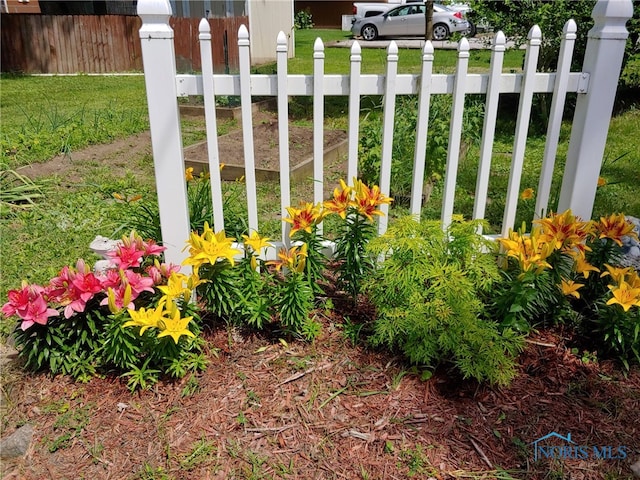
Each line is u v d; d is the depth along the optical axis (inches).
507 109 309.1
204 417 78.4
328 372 87.1
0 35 497.0
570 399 81.9
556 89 97.5
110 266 113.4
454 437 74.8
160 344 82.0
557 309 96.6
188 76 92.8
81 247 137.9
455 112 98.5
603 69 95.9
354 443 74.0
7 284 119.4
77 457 72.6
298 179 195.0
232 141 241.0
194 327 87.7
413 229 91.5
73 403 81.2
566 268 98.3
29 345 84.0
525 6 255.9
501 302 89.6
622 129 263.1
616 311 86.5
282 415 78.7
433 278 88.9
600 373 87.4
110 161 220.8
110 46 519.8
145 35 86.3
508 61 486.0
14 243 140.6
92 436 75.6
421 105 97.4
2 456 73.0
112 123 279.7
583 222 97.6
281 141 99.3
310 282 96.7
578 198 105.7
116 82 454.3
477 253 92.3
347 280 100.4
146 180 195.2
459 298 83.6
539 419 78.0
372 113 270.5
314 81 95.8
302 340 94.3
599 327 91.0
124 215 151.9
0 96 373.1
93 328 84.4
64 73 519.2
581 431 76.2
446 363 88.2
